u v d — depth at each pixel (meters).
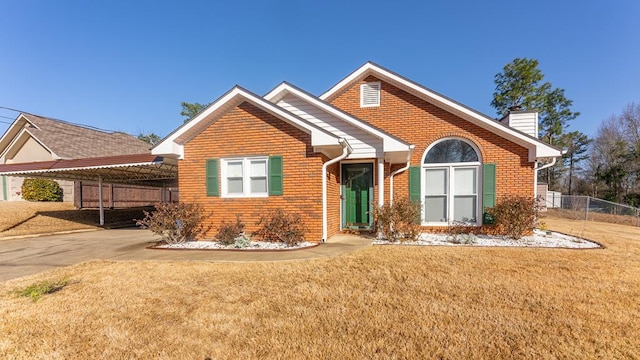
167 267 6.22
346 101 10.97
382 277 5.32
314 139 8.12
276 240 8.56
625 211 19.64
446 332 3.35
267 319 3.73
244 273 5.67
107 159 11.10
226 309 4.05
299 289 4.76
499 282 4.99
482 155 9.65
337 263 6.27
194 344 3.17
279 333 3.37
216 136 9.16
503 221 8.92
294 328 3.48
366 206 10.46
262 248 7.84
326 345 3.10
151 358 2.94
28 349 3.14
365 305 4.11
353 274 5.50
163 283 5.20
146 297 4.55
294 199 8.56
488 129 9.61
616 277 5.25
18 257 7.65
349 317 3.75
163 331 3.47
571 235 9.98
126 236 11.64
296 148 8.55
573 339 3.20
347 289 4.73
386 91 10.63
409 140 10.31
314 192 8.42
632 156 28.81
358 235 9.71
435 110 10.14
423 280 5.12
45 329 3.57
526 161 9.32
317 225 8.39
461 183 9.93
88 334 3.44
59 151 19.09
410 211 8.52
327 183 9.05
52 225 13.82
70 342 3.27
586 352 2.94
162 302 4.34
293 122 8.34
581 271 5.61
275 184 8.70
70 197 20.86
